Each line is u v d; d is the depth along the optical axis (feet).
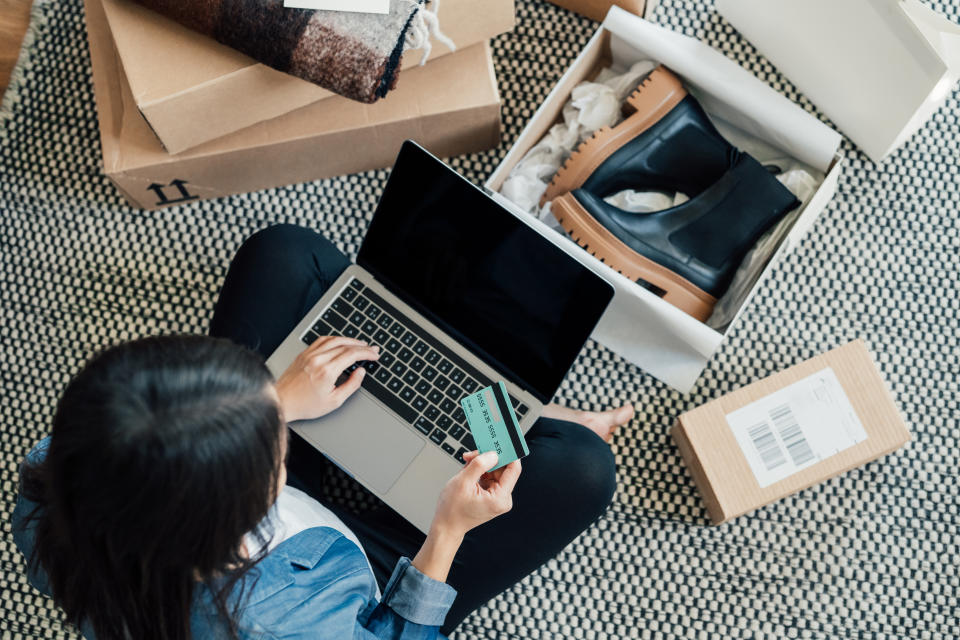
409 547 3.60
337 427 3.56
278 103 3.70
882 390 3.98
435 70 3.94
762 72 4.50
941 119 4.42
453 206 3.32
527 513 3.55
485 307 3.47
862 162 4.43
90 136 4.52
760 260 4.12
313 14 3.26
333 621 2.60
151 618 2.24
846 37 3.84
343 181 4.49
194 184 4.20
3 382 4.41
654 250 4.04
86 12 4.02
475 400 3.17
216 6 3.24
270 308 3.67
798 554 4.24
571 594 4.25
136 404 1.86
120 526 1.96
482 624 4.25
